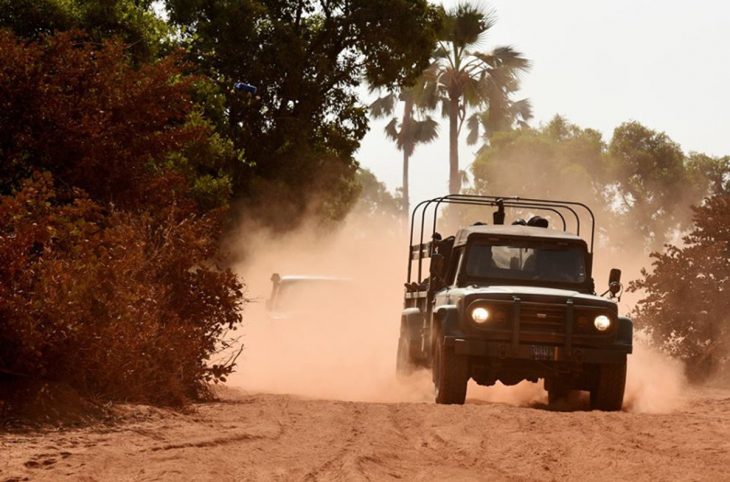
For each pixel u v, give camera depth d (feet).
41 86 57.26
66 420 38.42
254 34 155.12
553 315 51.60
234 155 136.15
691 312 84.23
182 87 62.64
